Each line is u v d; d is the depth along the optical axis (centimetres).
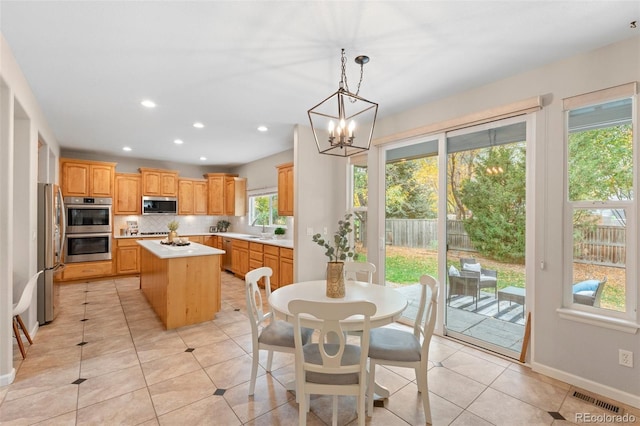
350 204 447
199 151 601
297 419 196
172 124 422
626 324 211
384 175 393
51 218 361
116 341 312
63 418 195
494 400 216
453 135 323
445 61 249
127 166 665
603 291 230
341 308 163
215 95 321
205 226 777
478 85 293
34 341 310
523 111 262
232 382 237
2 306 233
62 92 312
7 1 177
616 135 224
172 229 495
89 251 573
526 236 270
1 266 233
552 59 245
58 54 239
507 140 286
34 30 207
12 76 238
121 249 611
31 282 279
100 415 198
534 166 262
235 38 217
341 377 174
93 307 424
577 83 237
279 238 620
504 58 244
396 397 220
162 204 677
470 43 223
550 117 251
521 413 203
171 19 196
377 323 187
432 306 199
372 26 203
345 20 196
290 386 226
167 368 258
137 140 512
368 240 404
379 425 191
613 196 226
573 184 244
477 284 307
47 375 246
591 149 236
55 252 374
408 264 367
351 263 304
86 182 575
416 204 359
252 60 248
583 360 231
